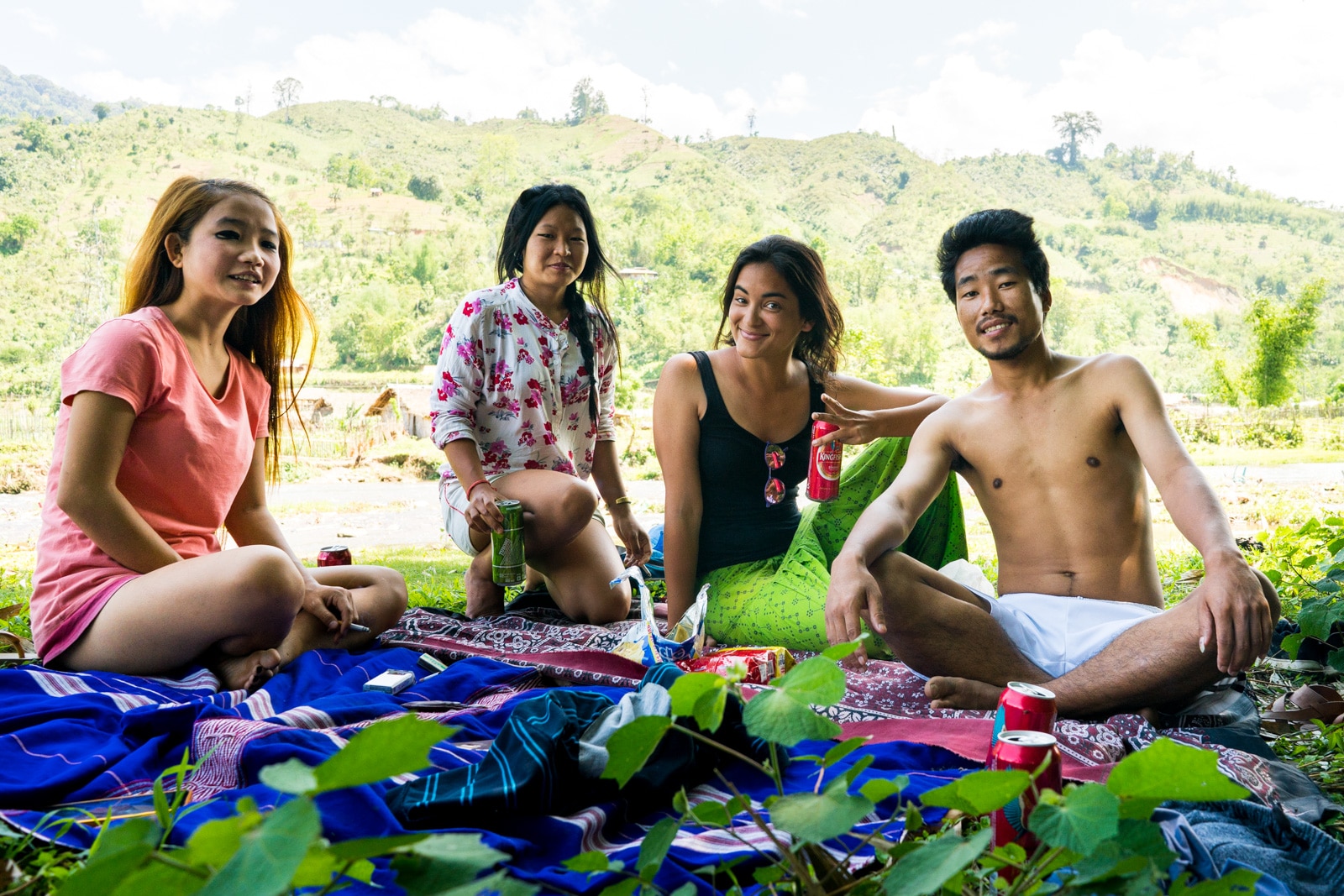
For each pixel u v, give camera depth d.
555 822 1.77
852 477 3.72
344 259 92.94
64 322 73.44
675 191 128.75
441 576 6.88
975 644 2.78
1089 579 2.99
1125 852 1.04
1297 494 13.83
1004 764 1.53
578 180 138.12
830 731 1.11
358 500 19.38
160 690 2.67
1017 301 2.99
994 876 1.42
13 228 81.94
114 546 2.82
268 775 0.87
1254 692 3.04
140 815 1.83
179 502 3.03
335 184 117.31
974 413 3.17
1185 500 2.71
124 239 89.31
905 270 119.88
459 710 2.56
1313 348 66.50
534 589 4.30
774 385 3.69
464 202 115.75
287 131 142.62
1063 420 3.03
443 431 3.84
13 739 2.21
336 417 32.56
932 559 3.69
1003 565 3.15
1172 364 80.62
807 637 3.35
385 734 0.88
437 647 3.33
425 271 88.81
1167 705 2.63
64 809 1.90
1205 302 105.19
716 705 1.19
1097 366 3.03
